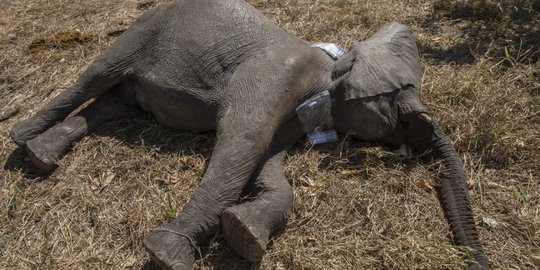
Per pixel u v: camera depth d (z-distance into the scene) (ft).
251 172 10.89
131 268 10.44
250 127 10.98
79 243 10.92
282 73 11.60
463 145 12.62
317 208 11.28
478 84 13.89
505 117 13.05
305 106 11.99
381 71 11.89
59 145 12.60
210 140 12.80
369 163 12.05
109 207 11.62
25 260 10.66
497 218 11.17
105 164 12.54
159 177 12.16
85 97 13.21
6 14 18.79
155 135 13.16
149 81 12.70
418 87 12.19
